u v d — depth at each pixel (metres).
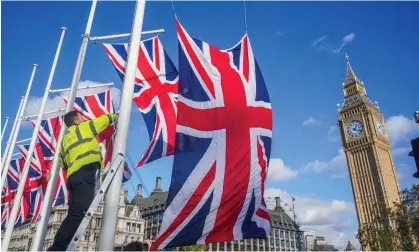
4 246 16.06
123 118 6.98
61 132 12.91
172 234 7.96
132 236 90.38
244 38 11.44
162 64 15.20
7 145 25.55
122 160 6.54
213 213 8.50
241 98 10.16
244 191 9.03
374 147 132.38
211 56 10.42
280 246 141.00
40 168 20.80
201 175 8.75
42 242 10.84
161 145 13.77
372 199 126.44
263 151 9.83
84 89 19.16
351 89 148.88
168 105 14.53
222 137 9.39
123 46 15.49
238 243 123.56
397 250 49.06
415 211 47.50
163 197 118.38
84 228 5.32
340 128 147.38
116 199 6.29
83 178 5.95
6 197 24.22
